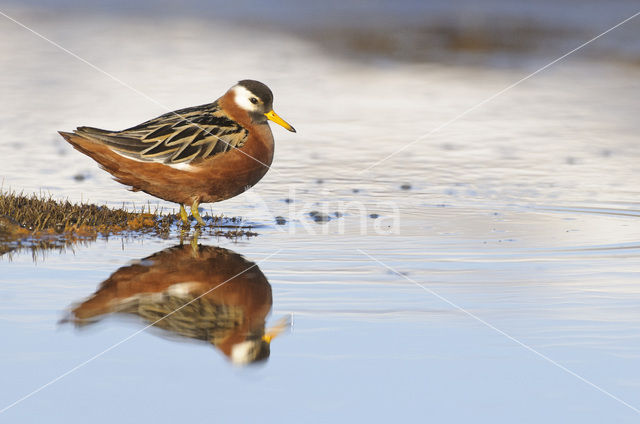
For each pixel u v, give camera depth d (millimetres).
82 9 39312
